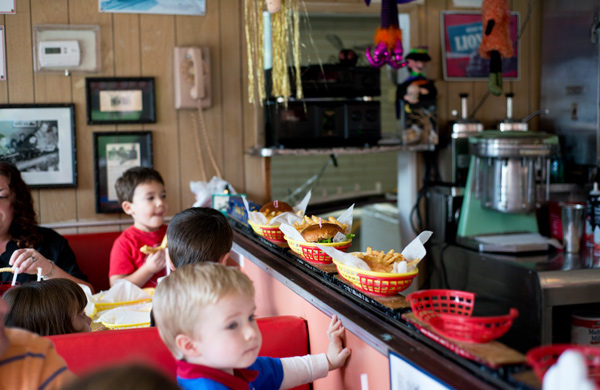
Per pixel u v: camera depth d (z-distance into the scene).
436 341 1.10
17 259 2.12
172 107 3.26
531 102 3.72
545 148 2.90
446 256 3.28
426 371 1.00
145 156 3.23
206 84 3.23
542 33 3.66
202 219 1.75
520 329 2.73
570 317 2.77
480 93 3.65
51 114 3.11
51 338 1.38
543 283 2.58
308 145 3.20
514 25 3.64
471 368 0.98
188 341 1.12
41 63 3.05
